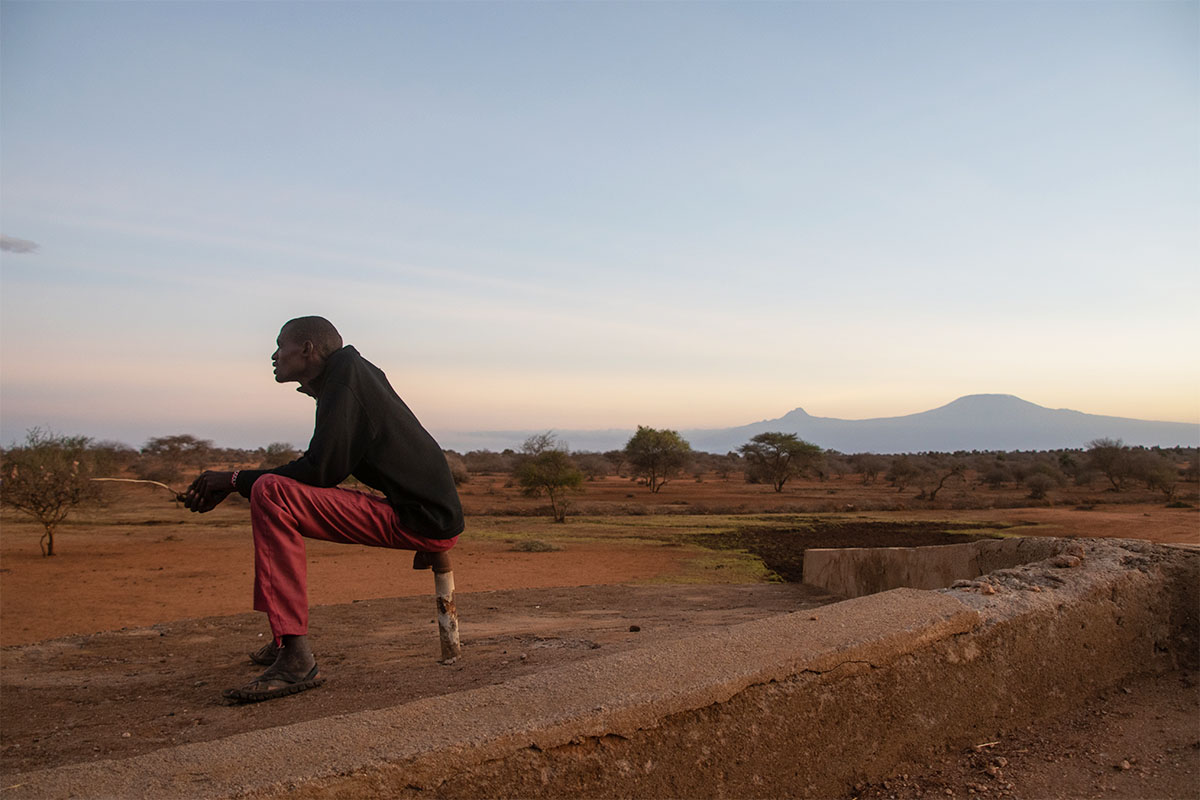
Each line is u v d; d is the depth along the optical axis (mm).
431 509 3447
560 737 2139
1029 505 46375
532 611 7121
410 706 2287
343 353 3367
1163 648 3684
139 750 2836
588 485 79562
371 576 19188
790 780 2523
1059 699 3285
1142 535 26344
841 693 2646
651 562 23219
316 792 1861
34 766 2766
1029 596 3340
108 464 28625
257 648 5191
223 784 1848
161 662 4902
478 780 2037
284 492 3217
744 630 2844
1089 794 2594
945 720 2926
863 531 33000
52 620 13273
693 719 2348
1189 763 2762
